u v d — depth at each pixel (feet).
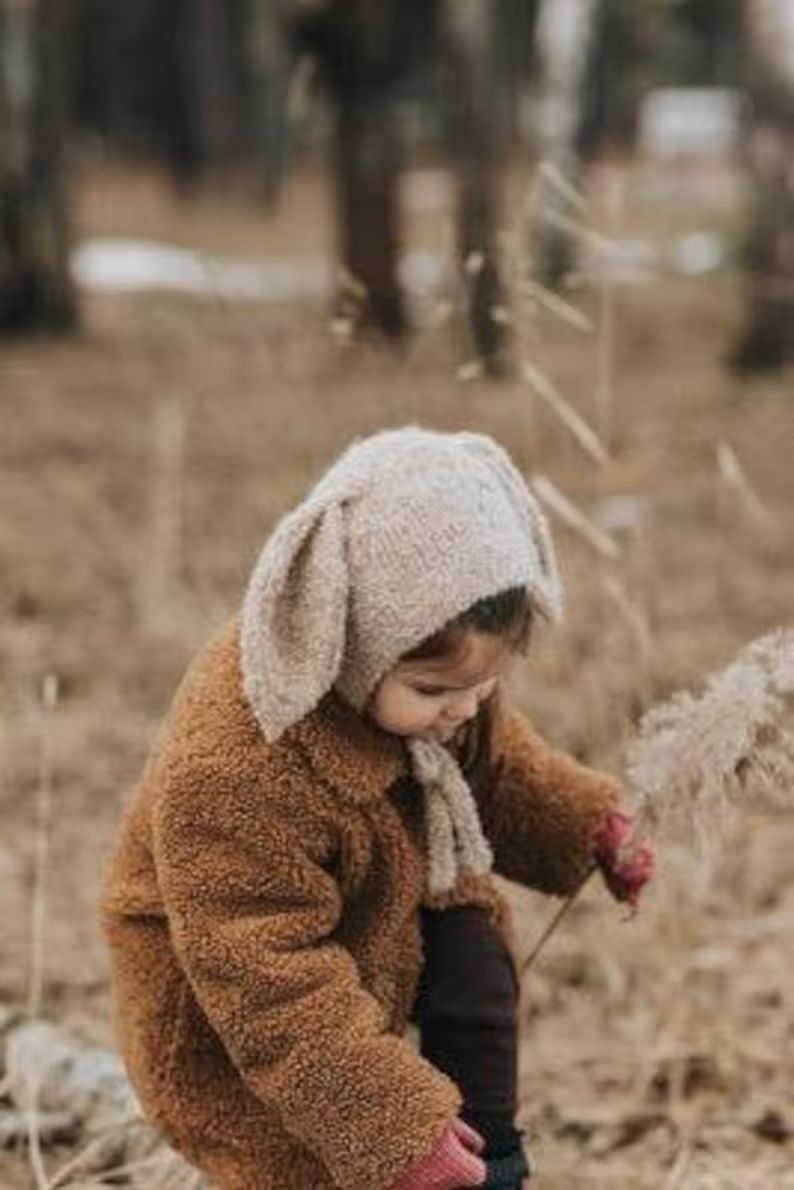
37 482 37.04
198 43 112.37
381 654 10.09
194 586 28.99
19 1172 14.03
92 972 17.43
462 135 47.55
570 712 21.18
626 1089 15.69
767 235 47.44
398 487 10.03
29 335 56.59
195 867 10.23
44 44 56.49
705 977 17.37
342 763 10.32
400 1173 10.14
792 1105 15.34
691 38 109.70
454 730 10.75
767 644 11.30
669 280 64.75
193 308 56.13
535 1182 14.40
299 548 10.03
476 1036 11.07
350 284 20.18
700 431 40.14
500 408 30.27
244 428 38.09
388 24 49.42
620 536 27.76
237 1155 10.93
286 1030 10.15
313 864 10.34
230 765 10.23
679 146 104.83
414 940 11.00
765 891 18.97
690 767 11.14
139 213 104.12
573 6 82.12
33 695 24.82
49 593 29.14
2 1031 15.56
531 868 11.91
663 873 18.45
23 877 19.56
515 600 10.11
